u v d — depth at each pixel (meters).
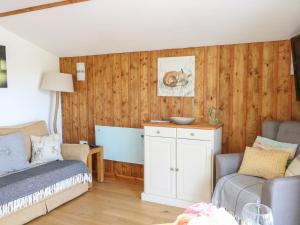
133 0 2.62
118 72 3.96
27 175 2.86
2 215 2.47
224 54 3.28
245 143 3.25
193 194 3.04
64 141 4.48
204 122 3.40
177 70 3.54
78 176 3.34
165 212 3.01
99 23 3.16
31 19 3.23
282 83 3.02
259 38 3.03
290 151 2.55
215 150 2.99
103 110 4.14
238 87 3.24
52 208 3.03
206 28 2.96
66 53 4.20
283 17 2.58
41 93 4.13
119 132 3.98
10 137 3.17
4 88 3.59
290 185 1.97
